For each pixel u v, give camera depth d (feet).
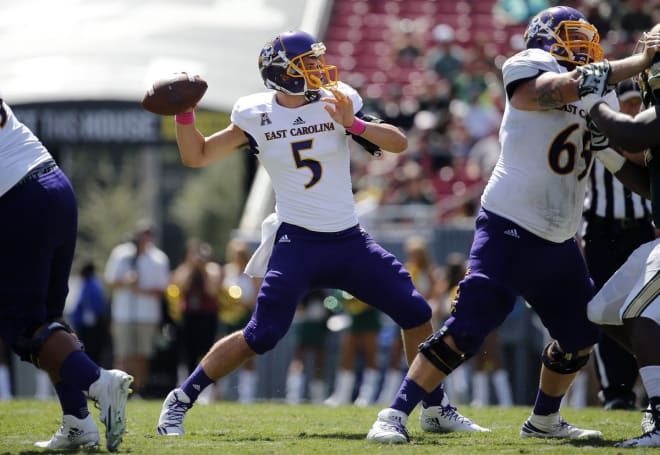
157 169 326.85
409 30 215.31
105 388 48.08
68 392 50.75
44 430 60.49
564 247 53.06
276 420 68.08
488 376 128.47
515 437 57.00
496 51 210.38
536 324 127.75
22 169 49.19
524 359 127.75
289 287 56.65
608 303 51.60
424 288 120.88
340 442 53.67
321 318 129.08
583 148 52.75
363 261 57.11
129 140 162.30
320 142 57.06
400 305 57.16
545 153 51.85
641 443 49.39
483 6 220.23
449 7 219.82
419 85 200.64
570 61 52.85
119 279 133.69
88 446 50.62
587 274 54.19
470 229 136.56
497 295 52.65
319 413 74.28
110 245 329.31
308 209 57.00
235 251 130.00
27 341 48.80
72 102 162.30
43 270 49.67
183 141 57.77
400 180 164.96
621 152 56.24
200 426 63.62
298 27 202.39
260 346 56.65
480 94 184.14
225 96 168.25
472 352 53.01
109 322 152.46
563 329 54.29
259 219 164.96
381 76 204.85
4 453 48.88
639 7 186.29
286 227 57.72
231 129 58.70
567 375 55.57
